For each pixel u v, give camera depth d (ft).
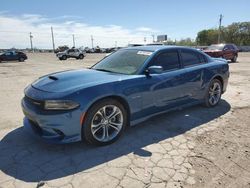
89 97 11.31
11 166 10.47
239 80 33.94
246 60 79.71
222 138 13.44
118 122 12.80
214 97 19.19
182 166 10.55
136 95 13.06
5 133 13.96
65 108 10.89
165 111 15.15
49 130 11.26
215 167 10.56
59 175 9.83
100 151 11.80
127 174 9.89
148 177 9.71
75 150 11.87
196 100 17.51
